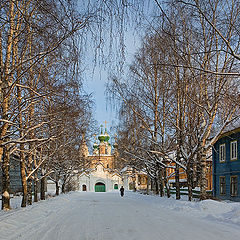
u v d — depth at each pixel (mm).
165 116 26531
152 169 35438
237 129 27406
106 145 95000
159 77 26422
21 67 13250
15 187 39094
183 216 16547
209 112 20609
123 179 76375
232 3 14820
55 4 8812
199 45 17641
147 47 20828
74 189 69000
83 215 17422
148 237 9977
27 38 11594
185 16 13672
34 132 20422
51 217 15750
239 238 9867
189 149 25203
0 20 10930
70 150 34031
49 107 16984
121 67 8406
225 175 31578
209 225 12836
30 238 9469
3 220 12016
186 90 22266
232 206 17516
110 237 9961
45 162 28734
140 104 28703
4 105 14867
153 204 26375
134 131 34750
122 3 7270
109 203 29500
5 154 18109
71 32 8766
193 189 30203
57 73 14422
